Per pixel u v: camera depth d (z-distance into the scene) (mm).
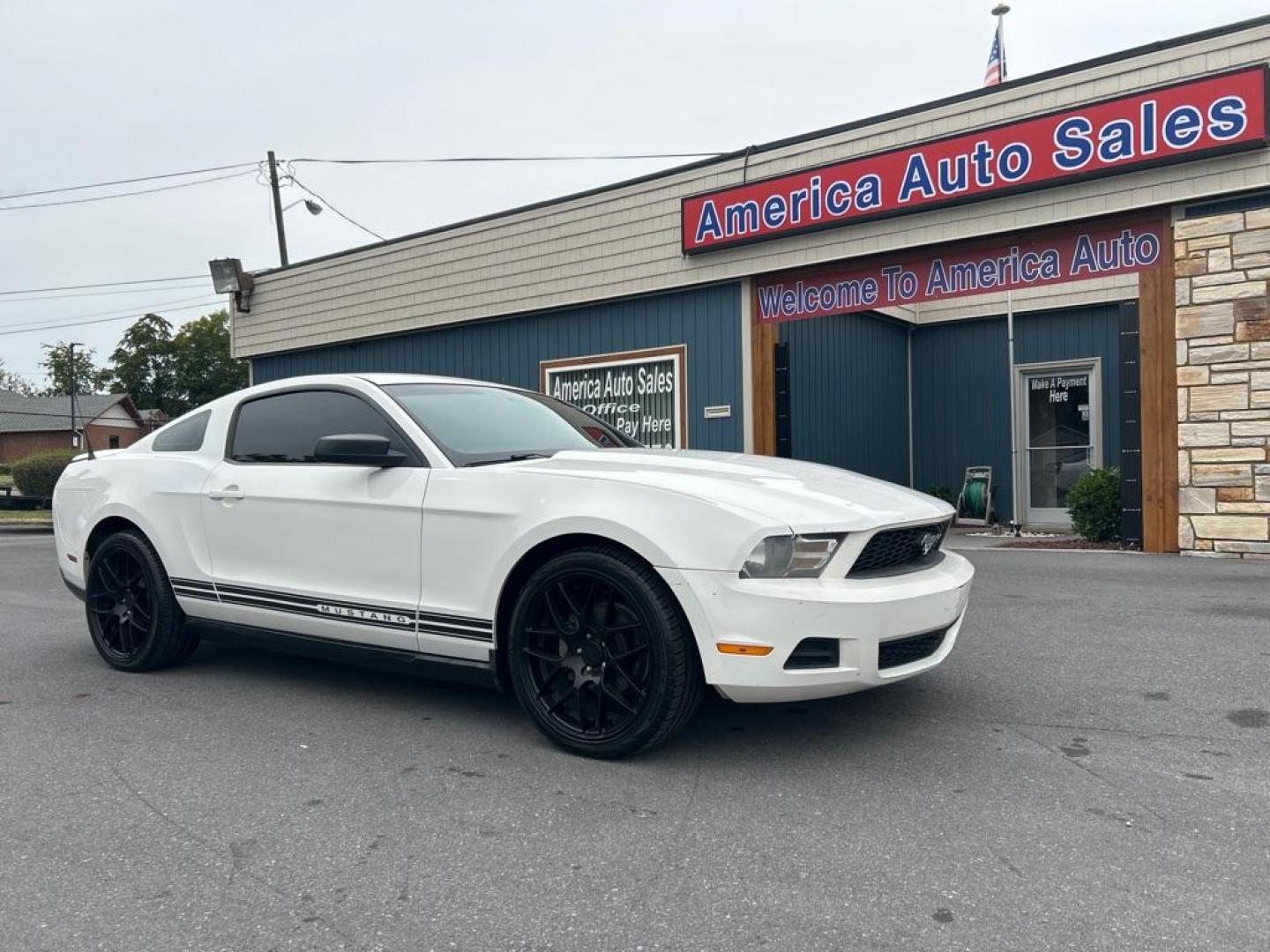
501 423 4516
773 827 2994
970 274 9562
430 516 3902
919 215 9547
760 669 3244
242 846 2916
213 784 3438
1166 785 3283
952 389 13602
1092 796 3193
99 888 2664
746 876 2672
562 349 12680
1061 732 3842
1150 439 8617
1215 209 8148
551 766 3555
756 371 10883
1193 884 2580
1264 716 3990
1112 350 12109
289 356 16375
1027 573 7734
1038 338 12750
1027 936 2334
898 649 3496
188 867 2779
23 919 2498
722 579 3260
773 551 3281
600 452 4184
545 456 4219
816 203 10109
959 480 13531
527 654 3701
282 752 3766
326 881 2682
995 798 3195
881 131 9758
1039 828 2955
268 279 16484
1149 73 8234
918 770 3453
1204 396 8273
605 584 3484
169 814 3164
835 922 2418
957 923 2402
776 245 10516
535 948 2326
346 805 3223
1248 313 8023
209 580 4668
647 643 3422
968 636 5480
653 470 3750
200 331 62000
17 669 5227
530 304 12766
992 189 9000
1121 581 7207
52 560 11781
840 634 3283
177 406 62250
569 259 12352
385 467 4090
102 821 3121
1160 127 8094
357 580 4141
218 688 4766
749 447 10883
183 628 4926
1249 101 7660
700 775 3441
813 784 3342
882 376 13320
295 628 4395
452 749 3760
